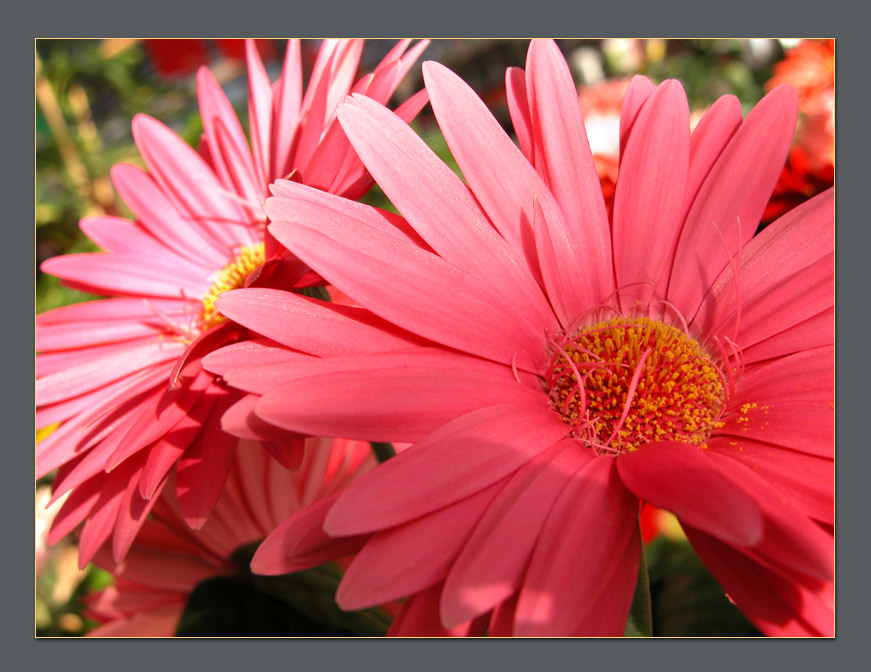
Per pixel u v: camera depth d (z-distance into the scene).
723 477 0.25
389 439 0.25
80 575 0.31
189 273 0.33
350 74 0.30
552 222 0.28
